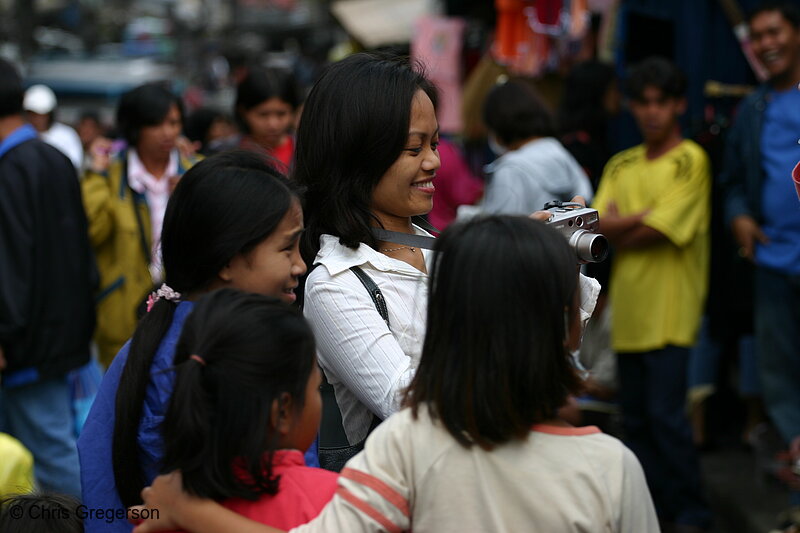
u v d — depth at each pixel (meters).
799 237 3.74
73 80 12.91
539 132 3.94
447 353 1.58
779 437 4.45
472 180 4.95
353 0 8.23
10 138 3.90
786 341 3.82
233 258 1.88
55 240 3.89
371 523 1.54
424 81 2.11
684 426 3.98
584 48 5.66
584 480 1.53
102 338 4.27
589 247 1.98
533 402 1.55
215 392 1.57
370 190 2.08
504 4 5.71
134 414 1.82
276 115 4.43
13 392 3.96
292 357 1.60
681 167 3.95
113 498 1.85
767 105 3.82
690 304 3.97
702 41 4.84
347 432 2.08
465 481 1.54
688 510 3.99
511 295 1.54
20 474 2.69
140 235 4.20
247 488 1.60
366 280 2.04
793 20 3.73
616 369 4.31
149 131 4.14
